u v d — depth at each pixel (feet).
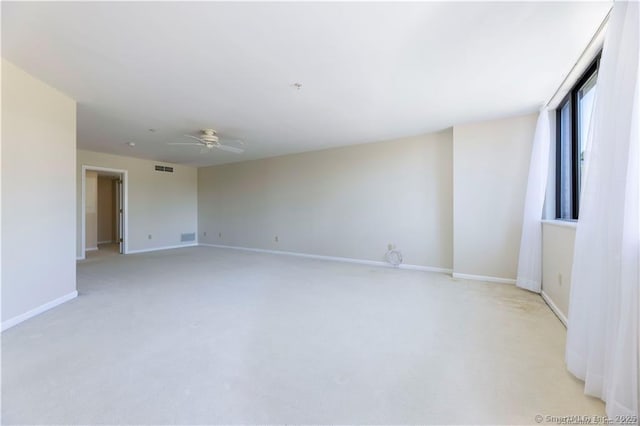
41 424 4.57
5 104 8.09
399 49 7.55
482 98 10.86
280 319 8.98
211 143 15.34
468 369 6.22
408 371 6.14
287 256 20.84
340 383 5.70
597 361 5.22
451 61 8.16
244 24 6.51
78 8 5.93
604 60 5.25
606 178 5.14
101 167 20.53
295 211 21.21
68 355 6.69
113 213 28.32
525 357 6.73
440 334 7.95
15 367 6.18
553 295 9.98
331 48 7.51
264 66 8.44
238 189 24.39
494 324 8.65
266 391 5.43
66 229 10.51
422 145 16.22
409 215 16.67
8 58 7.93
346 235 18.90
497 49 7.54
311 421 4.68
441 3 5.84
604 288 5.16
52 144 9.80
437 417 4.80
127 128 14.49
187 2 5.77
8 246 8.20
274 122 13.76
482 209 13.80
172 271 15.87
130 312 9.48
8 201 8.20
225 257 20.43
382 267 17.01
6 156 8.14
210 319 8.94
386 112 12.42
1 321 7.99
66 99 10.45
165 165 24.64
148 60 8.07
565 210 11.43
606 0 5.71
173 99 10.84
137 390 5.42
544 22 6.43
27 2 5.73
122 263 18.15
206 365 6.31
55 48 7.44
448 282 13.51
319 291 12.06
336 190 19.26
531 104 11.47
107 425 4.55
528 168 12.84
